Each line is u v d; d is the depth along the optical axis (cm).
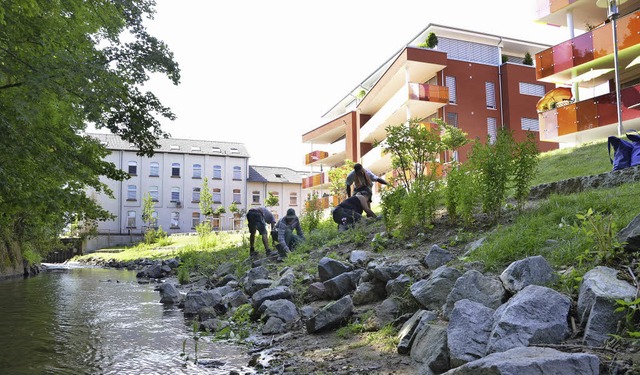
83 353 546
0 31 1018
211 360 503
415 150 1166
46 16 1127
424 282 504
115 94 1305
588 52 1920
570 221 599
